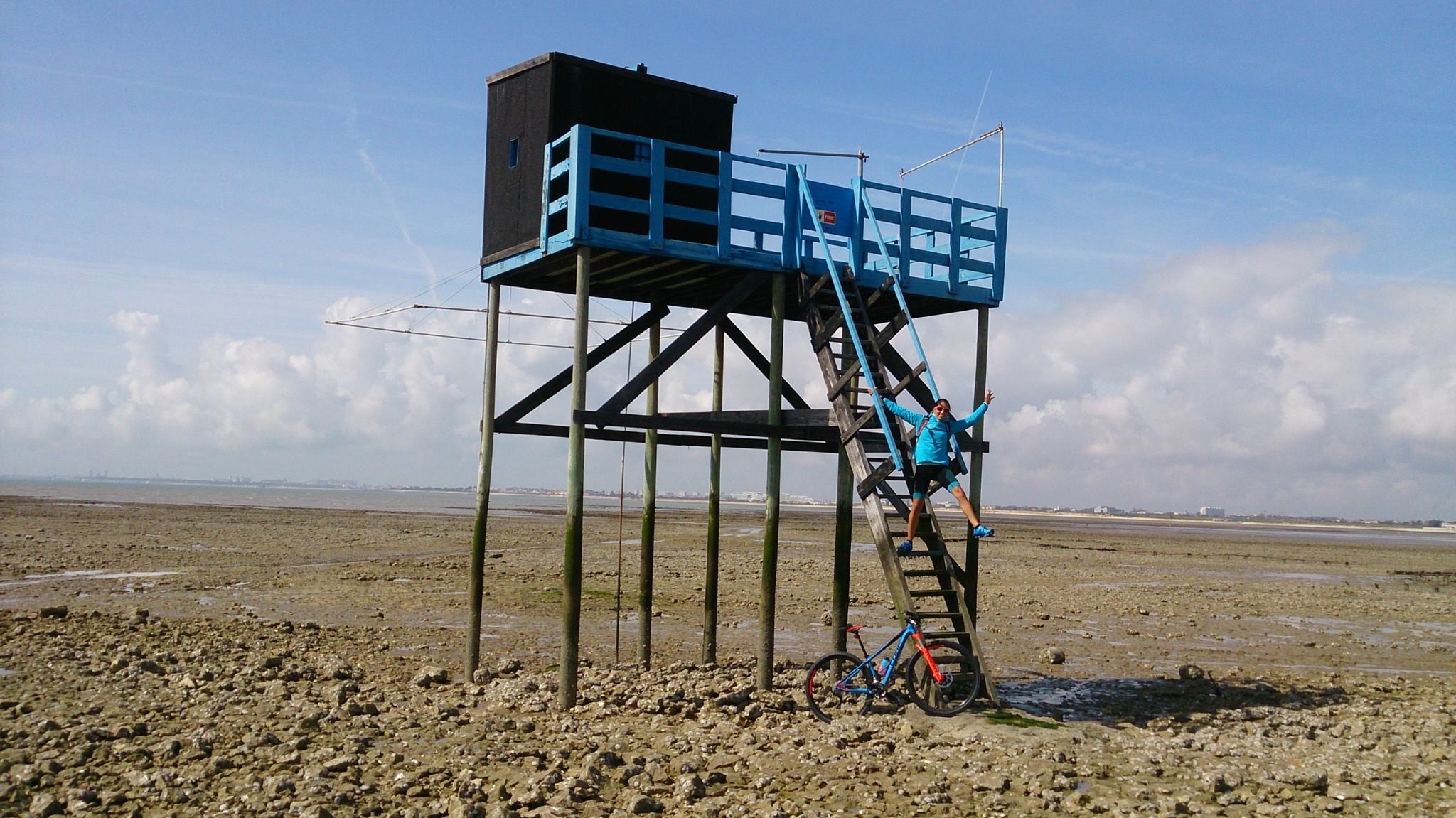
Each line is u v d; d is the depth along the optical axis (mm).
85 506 76438
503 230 15156
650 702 13273
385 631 20625
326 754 10516
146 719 11781
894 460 12898
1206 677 17906
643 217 14516
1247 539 102688
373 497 196250
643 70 14953
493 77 15539
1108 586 37031
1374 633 26219
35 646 15898
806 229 14766
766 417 15031
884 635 22453
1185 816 9422
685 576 33781
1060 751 11125
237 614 22297
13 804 8969
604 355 16438
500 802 9156
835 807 9469
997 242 15828
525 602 25891
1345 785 10453
